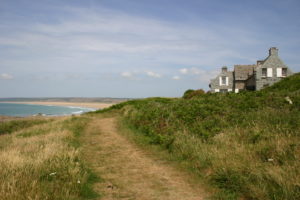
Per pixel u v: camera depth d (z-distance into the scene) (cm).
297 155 622
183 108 1620
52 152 829
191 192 584
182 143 944
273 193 501
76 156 827
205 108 1471
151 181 660
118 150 1034
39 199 488
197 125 1169
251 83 4291
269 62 4006
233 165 647
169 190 597
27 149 959
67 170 658
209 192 581
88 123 2058
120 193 580
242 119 1127
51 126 1842
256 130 880
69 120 2162
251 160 662
